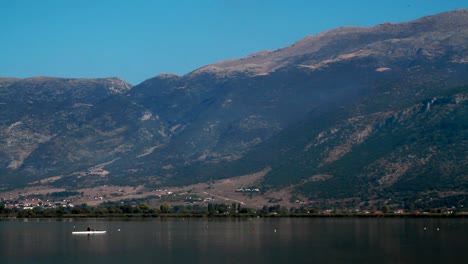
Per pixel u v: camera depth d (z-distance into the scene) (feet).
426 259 627.87
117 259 647.56
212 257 654.94
